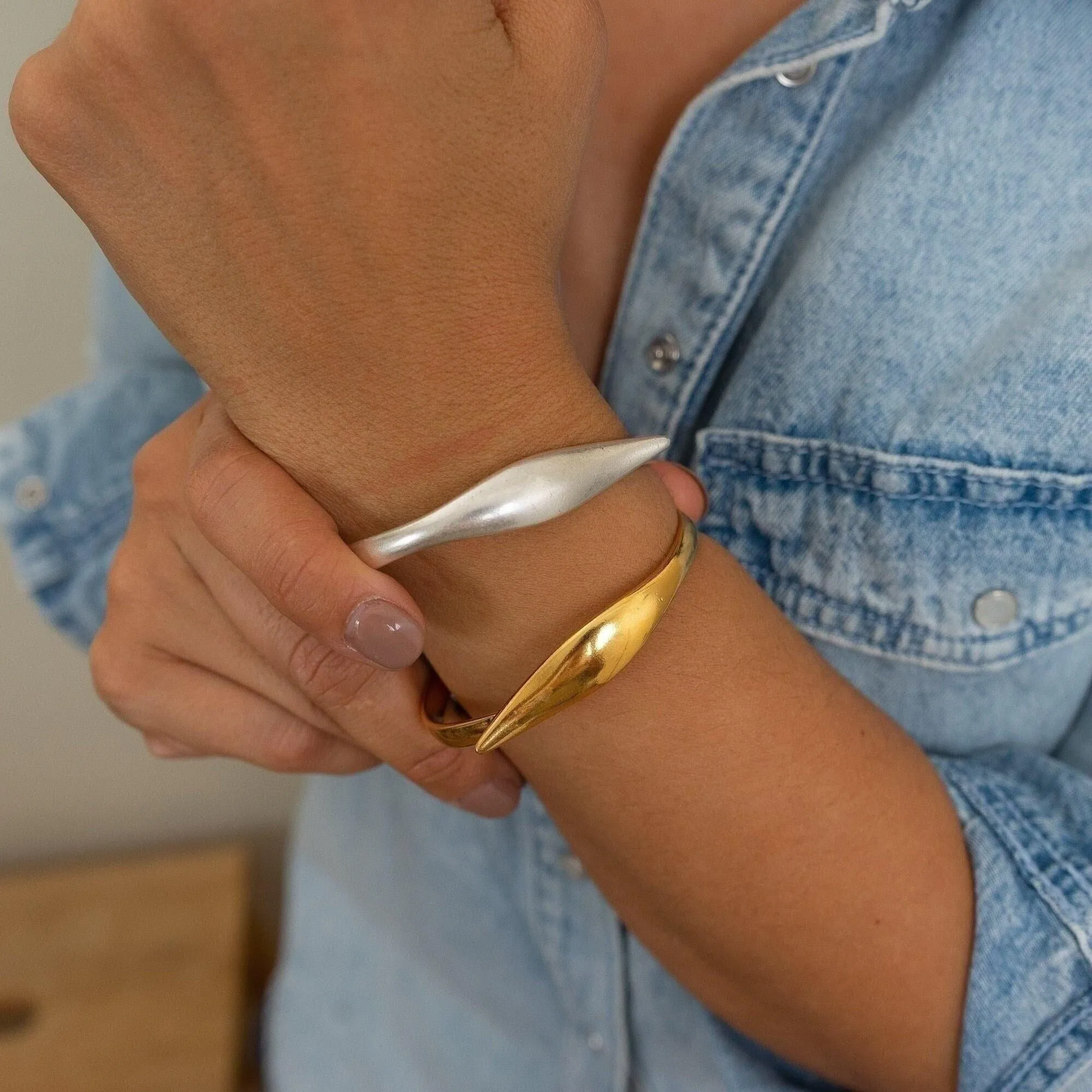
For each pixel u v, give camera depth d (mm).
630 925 417
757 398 428
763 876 373
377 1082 614
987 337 400
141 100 322
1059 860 386
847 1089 486
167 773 1043
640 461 342
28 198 732
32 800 1029
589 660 347
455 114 326
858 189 411
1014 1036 380
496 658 365
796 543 431
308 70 318
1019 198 399
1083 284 388
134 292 348
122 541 421
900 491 409
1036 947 380
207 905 985
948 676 428
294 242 330
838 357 414
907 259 406
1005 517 404
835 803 374
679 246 440
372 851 605
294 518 346
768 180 423
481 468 346
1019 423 396
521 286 343
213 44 315
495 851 551
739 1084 488
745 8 419
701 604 365
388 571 363
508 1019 574
